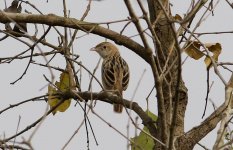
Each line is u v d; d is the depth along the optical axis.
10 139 11.32
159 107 10.09
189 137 11.75
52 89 12.60
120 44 12.06
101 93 12.17
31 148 7.84
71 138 9.47
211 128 11.80
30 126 12.19
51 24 12.02
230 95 9.71
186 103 12.06
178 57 9.49
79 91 12.81
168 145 9.50
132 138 10.59
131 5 9.16
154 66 9.84
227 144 9.16
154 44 10.28
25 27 12.91
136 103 12.05
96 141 12.20
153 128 11.69
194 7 10.33
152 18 12.27
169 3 11.80
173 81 11.81
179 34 11.34
